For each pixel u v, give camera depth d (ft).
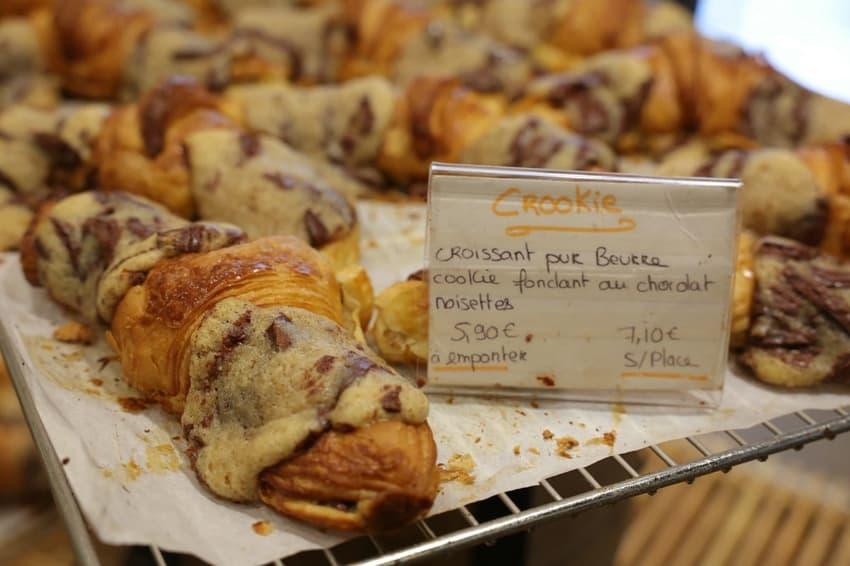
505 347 1.34
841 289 1.42
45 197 1.77
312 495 1.14
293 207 1.56
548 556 1.65
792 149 1.88
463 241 1.30
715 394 1.38
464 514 1.21
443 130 1.83
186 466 1.26
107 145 1.70
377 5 2.25
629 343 1.34
